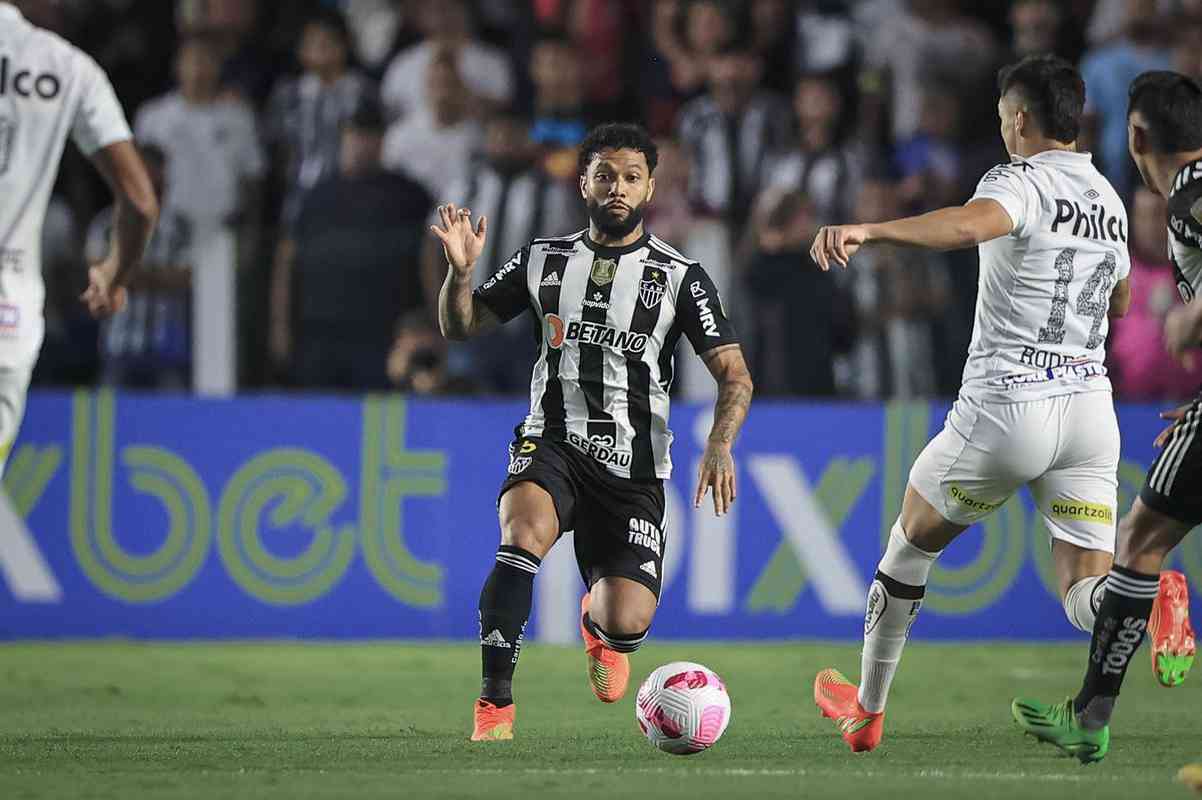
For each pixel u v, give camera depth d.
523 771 16.70
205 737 20.73
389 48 45.59
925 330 38.09
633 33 44.97
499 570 19.53
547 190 38.91
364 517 34.78
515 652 19.56
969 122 45.62
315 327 38.16
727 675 29.30
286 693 26.78
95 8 44.69
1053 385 17.95
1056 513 18.50
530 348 38.19
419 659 31.67
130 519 34.50
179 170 40.16
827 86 41.53
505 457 35.03
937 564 34.94
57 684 27.86
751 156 41.53
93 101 18.66
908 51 45.22
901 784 15.63
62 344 38.81
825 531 35.12
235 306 38.09
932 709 24.77
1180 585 18.09
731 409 19.20
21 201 18.28
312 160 42.22
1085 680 17.39
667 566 34.88
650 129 42.91
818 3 45.50
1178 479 16.50
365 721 23.02
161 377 38.06
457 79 43.16
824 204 40.78
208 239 38.34
